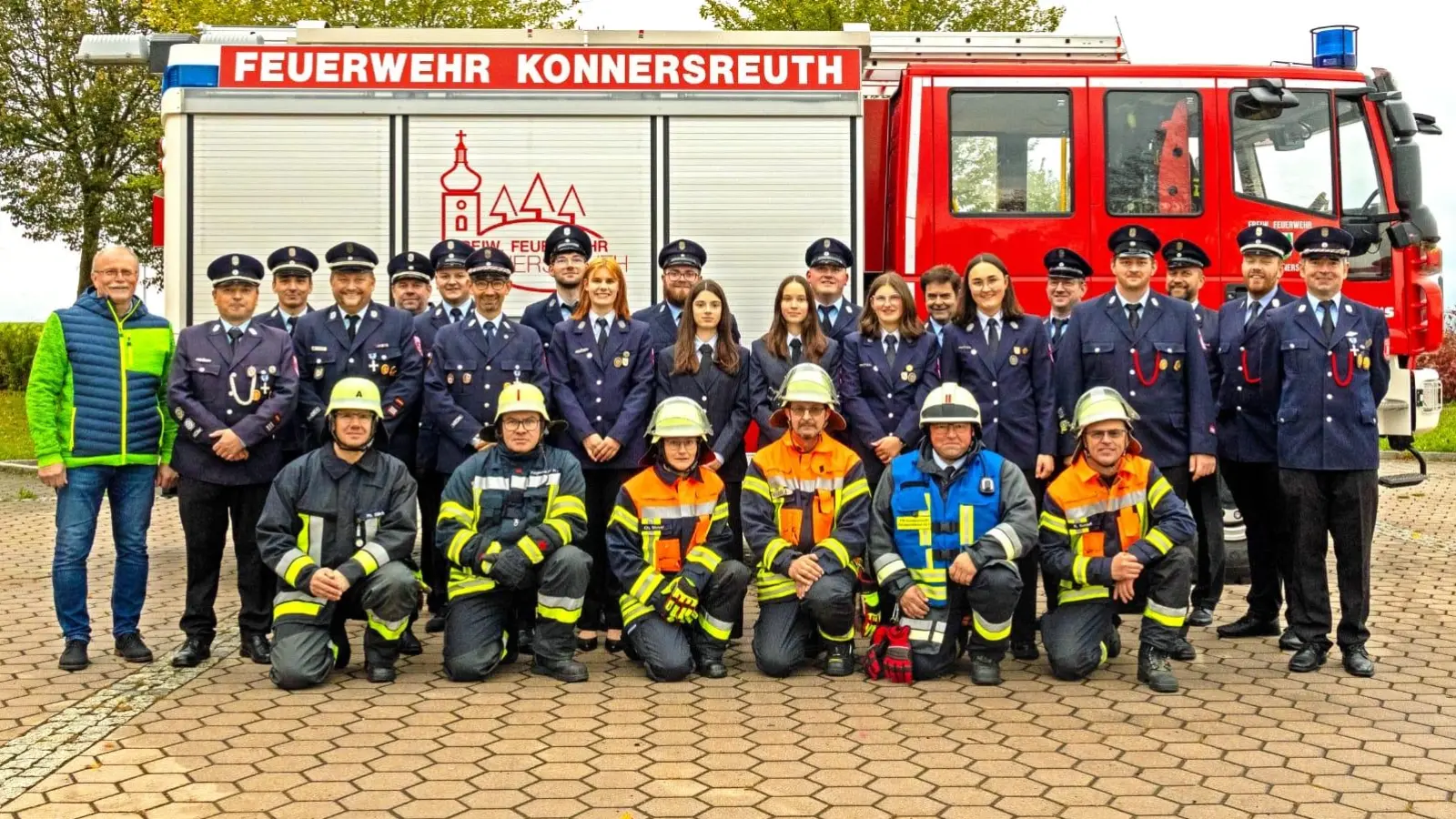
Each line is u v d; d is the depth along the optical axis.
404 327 6.30
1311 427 5.50
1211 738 4.55
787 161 7.95
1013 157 8.11
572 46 7.90
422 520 6.65
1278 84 7.89
